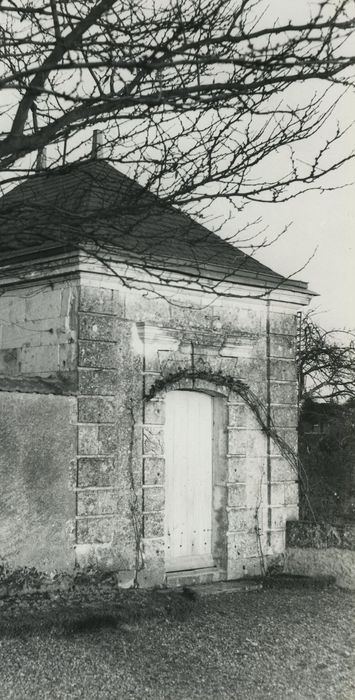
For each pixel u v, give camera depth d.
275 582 11.65
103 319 10.45
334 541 12.09
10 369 11.09
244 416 12.15
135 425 10.80
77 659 7.72
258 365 12.48
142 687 7.02
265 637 8.86
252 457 12.30
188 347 11.45
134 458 10.77
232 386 11.89
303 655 8.22
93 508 10.18
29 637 8.28
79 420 10.15
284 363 12.75
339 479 14.46
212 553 11.91
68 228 5.03
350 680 7.41
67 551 9.91
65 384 10.11
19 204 4.88
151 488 10.86
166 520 11.41
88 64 3.83
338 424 15.99
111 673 7.37
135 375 10.85
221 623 9.41
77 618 8.69
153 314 11.09
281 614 9.99
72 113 4.38
